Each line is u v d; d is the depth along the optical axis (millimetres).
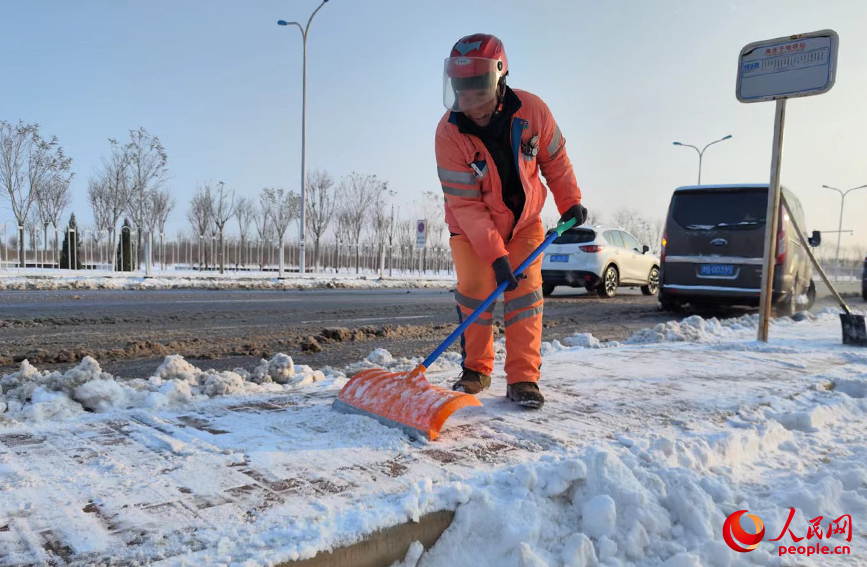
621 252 12898
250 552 1423
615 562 1674
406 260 31297
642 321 8289
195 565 1366
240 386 3170
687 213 8750
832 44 4781
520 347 2875
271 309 8711
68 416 2553
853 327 5262
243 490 1776
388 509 1629
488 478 1887
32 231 20344
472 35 2629
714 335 6117
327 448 2172
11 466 1925
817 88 4863
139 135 27344
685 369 3961
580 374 3703
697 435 2518
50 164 24656
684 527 1841
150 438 2244
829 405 3141
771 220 5297
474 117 2697
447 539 1672
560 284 12758
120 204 27531
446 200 2861
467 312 3035
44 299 9273
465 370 3143
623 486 1850
